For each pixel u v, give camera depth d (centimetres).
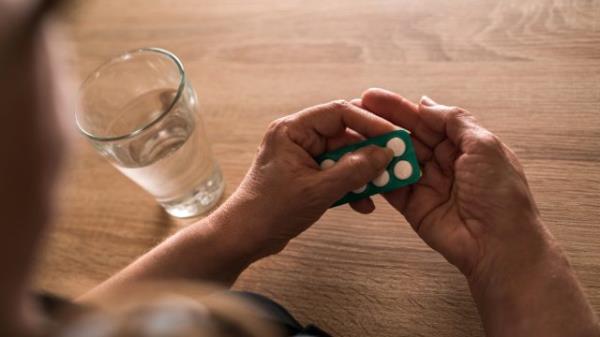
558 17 59
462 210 47
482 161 45
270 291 52
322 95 61
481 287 45
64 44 24
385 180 50
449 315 48
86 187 62
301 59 65
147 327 26
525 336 42
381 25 64
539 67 57
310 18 68
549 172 52
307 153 50
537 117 54
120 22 75
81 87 54
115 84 56
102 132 56
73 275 57
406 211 50
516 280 43
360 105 53
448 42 61
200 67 68
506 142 54
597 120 53
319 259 53
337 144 52
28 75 20
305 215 50
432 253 51
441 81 59
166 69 54
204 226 50
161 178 54
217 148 61
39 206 22
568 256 48
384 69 61
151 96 56
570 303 42
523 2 62
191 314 30
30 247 22
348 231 53
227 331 32
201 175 56
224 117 63
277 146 50
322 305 51
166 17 74
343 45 64
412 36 63
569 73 56
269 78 64
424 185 50
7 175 20
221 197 58
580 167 51
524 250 44
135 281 48
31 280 23
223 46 69
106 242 58
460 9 63
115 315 27
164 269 49
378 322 49
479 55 59
